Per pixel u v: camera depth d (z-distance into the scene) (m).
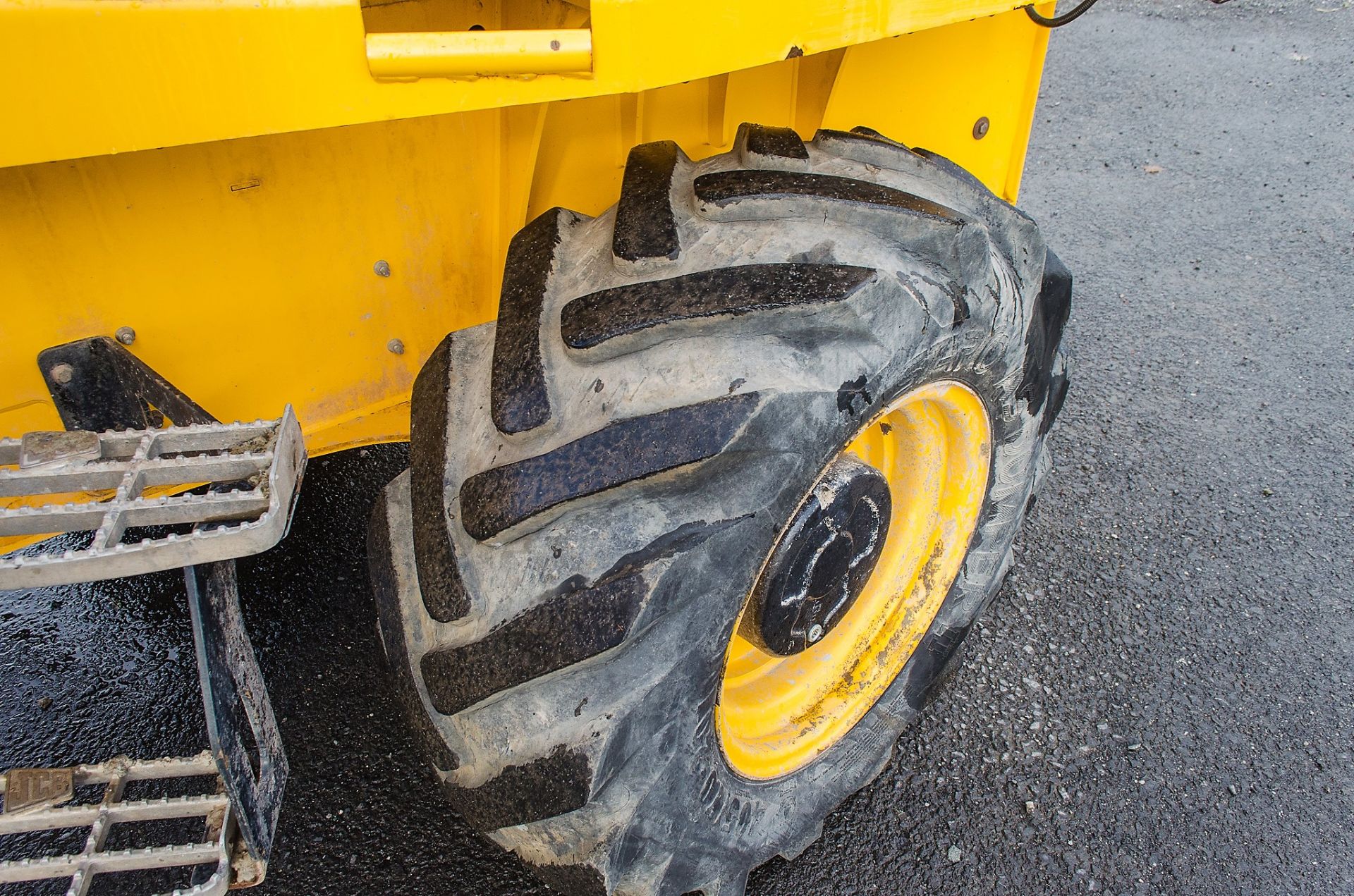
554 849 1.45
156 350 1.39
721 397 1.28
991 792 2.13
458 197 1.58
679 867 1.58
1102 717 2.30
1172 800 2.13
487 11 1.71
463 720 1.38
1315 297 3.96
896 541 2.03
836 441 1.42
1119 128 5.37
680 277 1.36
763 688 1.93
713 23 1.22
